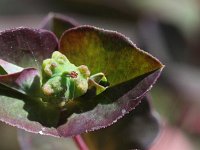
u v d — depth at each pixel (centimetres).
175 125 15
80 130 7
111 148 10
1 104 7
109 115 7
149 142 9
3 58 8
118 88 7
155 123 9
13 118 7
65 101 7
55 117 7
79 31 8
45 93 7
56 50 8
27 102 7
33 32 8
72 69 7
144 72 7
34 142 10
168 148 15
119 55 7
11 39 8
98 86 7
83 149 9
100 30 7
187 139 15
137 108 9
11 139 15
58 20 9
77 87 7
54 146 10
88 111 7
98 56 8
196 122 15
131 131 9
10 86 7
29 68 7
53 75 7
